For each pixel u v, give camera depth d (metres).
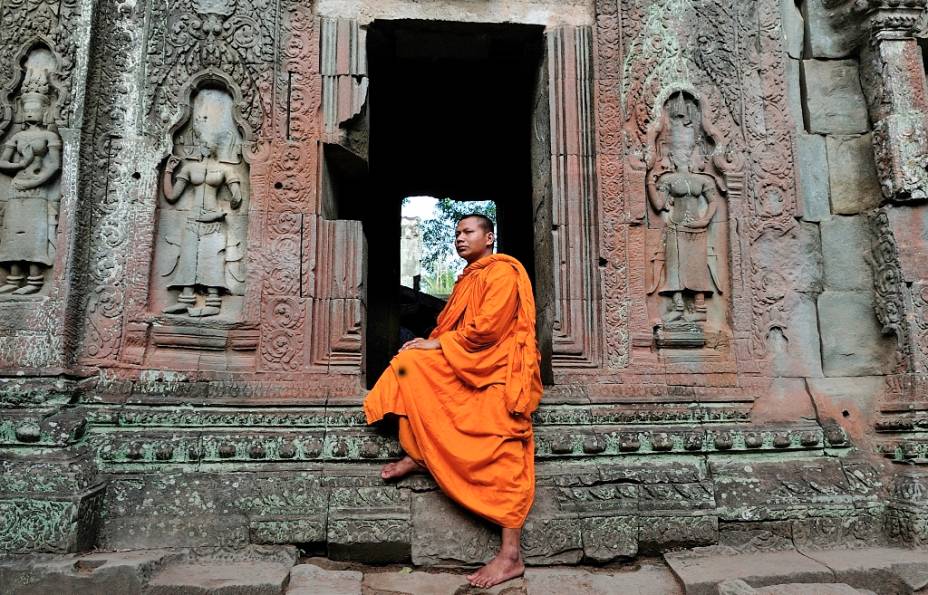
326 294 4.32
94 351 4.05
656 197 4.63
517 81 6.59
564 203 4.55
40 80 4.16
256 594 3.14
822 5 5.03
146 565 3.24
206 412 3.96
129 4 4.43
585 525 3.71
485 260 4.04
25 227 4.01
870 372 4.58
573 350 4.38
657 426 4.19
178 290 4.30
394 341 8.42
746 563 3.63
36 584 3.14
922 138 4.55
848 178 4.85
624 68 4.74
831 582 3.48
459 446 3.58
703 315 4.61
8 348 3.85
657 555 3.81
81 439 3.74
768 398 4.45
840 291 4.70
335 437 3.90
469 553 3.60
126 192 4.25
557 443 3.96
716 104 4.78
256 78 4.48
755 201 4.70
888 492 4.13
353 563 3.64
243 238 4.39
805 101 4.92
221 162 4.46
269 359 4.20
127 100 4.34
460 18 4.73
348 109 4.51
